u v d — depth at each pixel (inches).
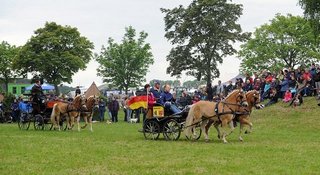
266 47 3186.5
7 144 765.3
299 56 3137.3
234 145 738.8
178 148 702.5
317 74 1262.3
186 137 837.2
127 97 1621.6
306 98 1327.5
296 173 490.9
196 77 2632.9
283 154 628.1
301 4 1683.1
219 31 2581.2
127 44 2512.3
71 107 1101.1
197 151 665.0
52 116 1090.1
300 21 3097.9
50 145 751.1
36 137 901.8
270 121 1192.8
